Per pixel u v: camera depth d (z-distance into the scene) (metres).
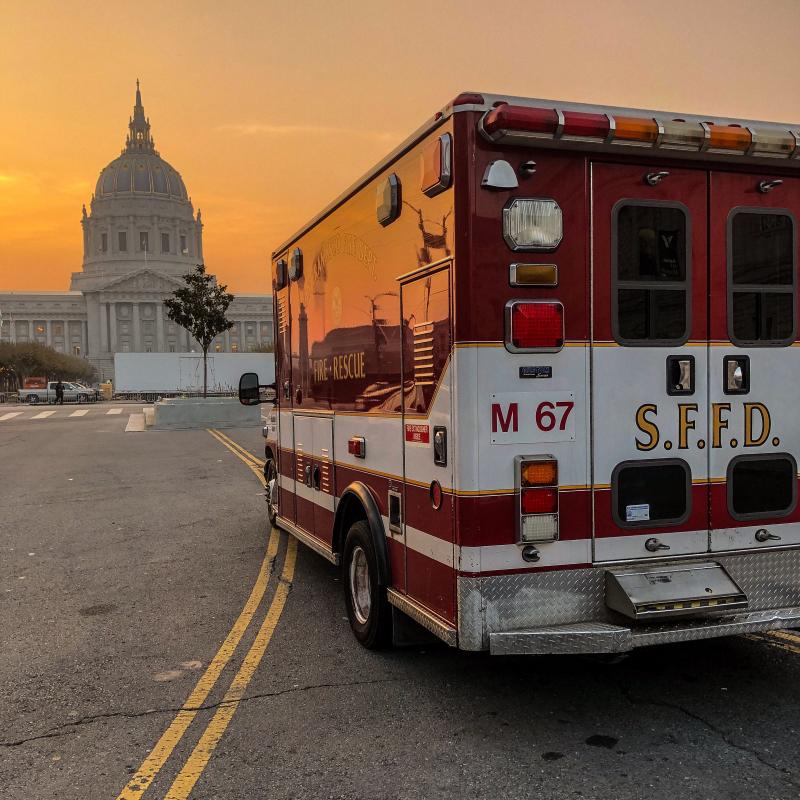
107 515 9.91
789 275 3.94
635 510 3.72
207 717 3.98
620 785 3.22
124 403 50.56
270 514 8.84
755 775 3.29
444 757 3.50
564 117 3.38
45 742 3.74
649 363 3.73
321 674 4.54
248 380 8.19
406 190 4.06
